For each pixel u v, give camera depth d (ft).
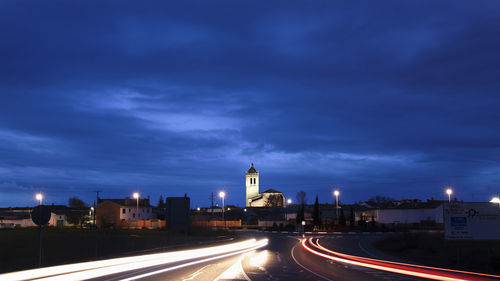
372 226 292.20
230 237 206.90
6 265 84.99
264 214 422.00
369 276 62.54
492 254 89.56
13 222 362.53
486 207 124.26
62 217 347.77
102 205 344.08
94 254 101.50
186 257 98.84
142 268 70.23
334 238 211.20
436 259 100.12
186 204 164.14
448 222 124.36
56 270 55.36
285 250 129.59
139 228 294.05
